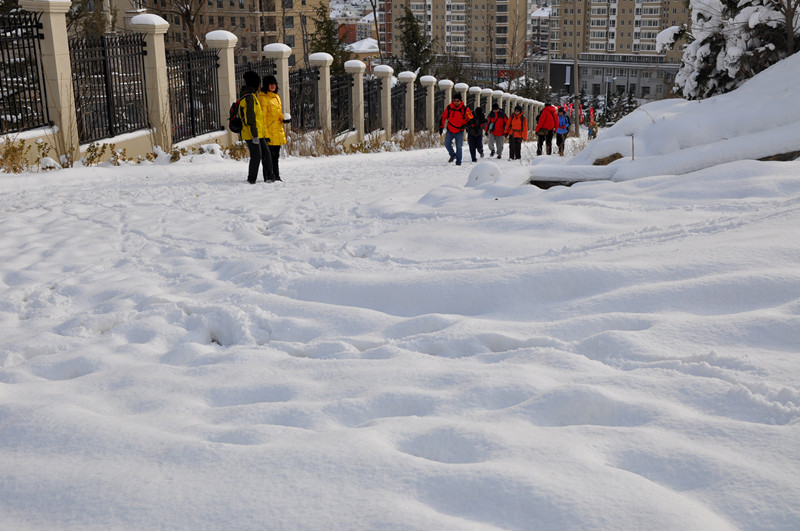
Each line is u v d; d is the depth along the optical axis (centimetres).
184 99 1609
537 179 872
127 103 1441
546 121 2191
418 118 3012
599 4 14388
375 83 2575
